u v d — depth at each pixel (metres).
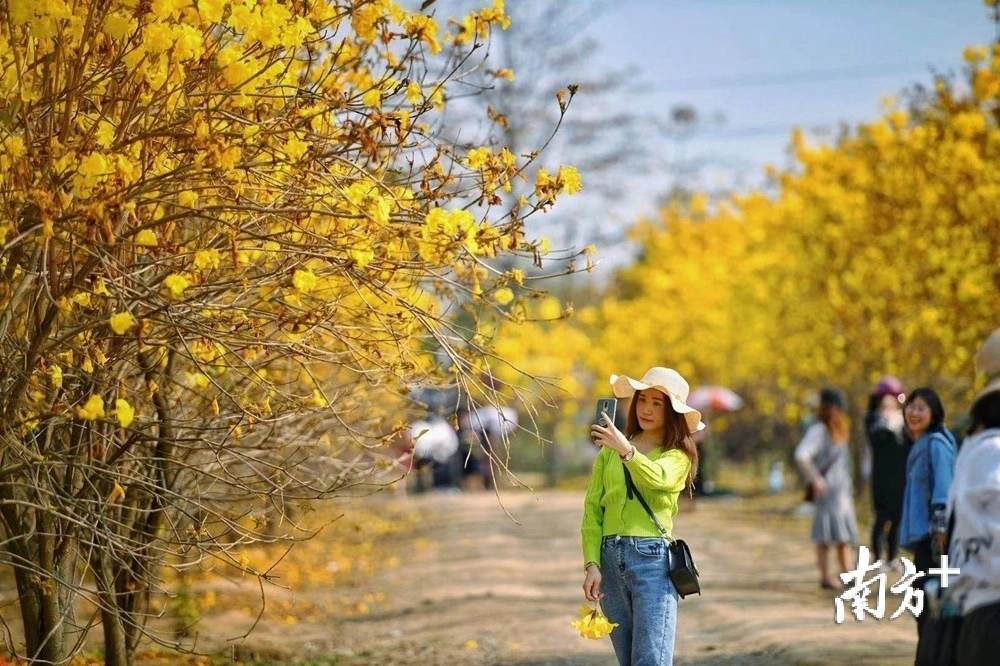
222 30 10.04
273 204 9.55
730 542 29.45
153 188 9.40
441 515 38.69
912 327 29.83
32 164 9.32
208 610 19.20
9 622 17.53
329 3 10.06
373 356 11.74
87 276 9.60
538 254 10.03
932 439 13.23
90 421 10.49
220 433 11.65
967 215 26.30
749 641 16.09
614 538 9.59
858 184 31.16
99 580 11.12
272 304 10.45
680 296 56.44
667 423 9.84
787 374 43.19
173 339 10.05
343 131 9.95
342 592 22.50
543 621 18.36
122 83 9.75
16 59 9.23
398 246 9.77
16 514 10.90
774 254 43.56
